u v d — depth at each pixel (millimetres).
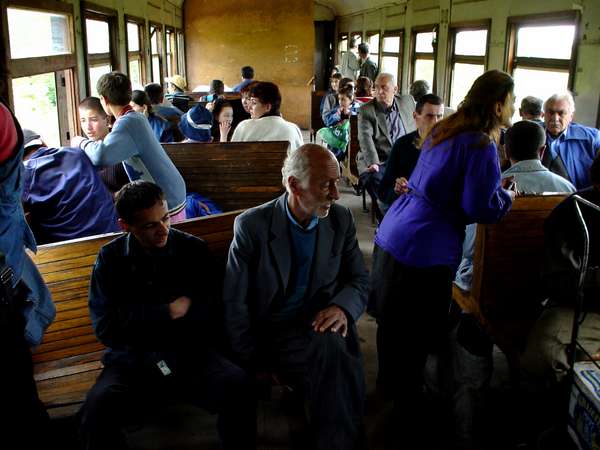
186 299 2316
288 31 13648
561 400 2365
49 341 2467
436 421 2744
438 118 3232
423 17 9500
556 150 4016
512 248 2861
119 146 3043
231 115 5516
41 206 2965
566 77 5504
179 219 3443
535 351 2438
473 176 2385
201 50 13922
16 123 1958
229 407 2227
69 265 2424
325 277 2406
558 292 2375
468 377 2596
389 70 12078
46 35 5359
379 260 2754
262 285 2354
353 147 6496
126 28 8469
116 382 2209
